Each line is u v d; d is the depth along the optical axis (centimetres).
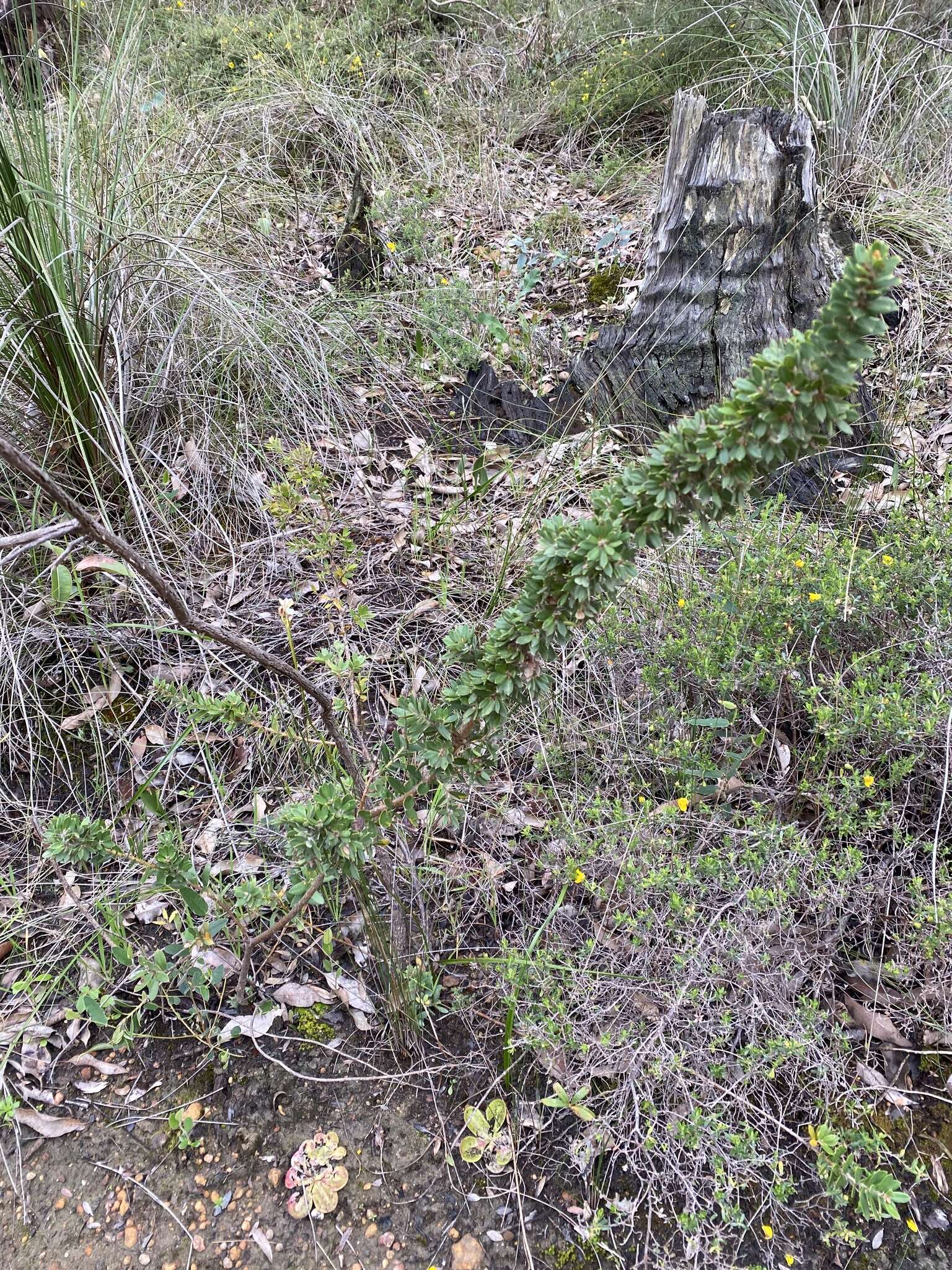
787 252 281
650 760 203
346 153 440
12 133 246
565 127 495
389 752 161
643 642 218
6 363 231
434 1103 166
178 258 269
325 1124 164
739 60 456
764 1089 159
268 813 203
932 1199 153
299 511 262
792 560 215
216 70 479
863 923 180
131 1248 150
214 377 285
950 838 185
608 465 285
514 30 546
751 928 169
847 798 180
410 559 260
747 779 199
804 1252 147
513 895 192
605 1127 155
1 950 184
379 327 339
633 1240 148
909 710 179
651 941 172
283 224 394
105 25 373
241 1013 176
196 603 241
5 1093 165
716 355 289
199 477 266
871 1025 168
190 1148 162
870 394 295
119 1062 172
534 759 204
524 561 251
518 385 317
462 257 404
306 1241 151
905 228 372
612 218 421
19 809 207
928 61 444
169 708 223
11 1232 152
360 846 136
